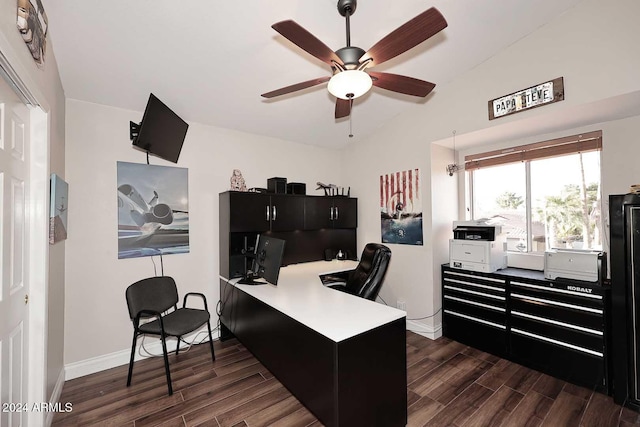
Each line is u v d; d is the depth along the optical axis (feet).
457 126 9.79
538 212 10.05
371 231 13.12
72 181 8.09
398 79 5.90
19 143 4.98
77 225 8.16
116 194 8.78
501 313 9.12
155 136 8.29
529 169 10.25
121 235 8.85
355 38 7.20
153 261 9.44
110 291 8.67
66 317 7.97
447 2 6.54
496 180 11.13
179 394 7.34
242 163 11.51
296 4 6.01
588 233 8.94
